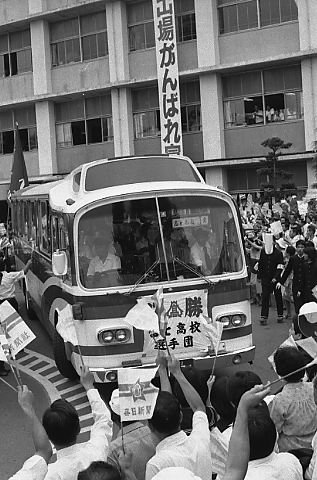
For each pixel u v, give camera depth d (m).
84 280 8.12
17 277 11.49
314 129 29.08
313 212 19.91
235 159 30.73
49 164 35.25
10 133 37.03
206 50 30.64
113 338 8.00
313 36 28.53
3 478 6.50
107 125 34.28
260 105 30.83
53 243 9.95
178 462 3.73
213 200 8.48
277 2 29.59
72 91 33.69
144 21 32.50
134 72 32.75
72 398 9.15
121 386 3.86
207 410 4.74
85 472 3.16
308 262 11.85
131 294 8.02
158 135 32.84
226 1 30.58
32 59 35.12
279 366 5.04
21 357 11.70
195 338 8.08
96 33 33.81
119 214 8.24
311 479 3.94
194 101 32.00
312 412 4.91
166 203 8.31
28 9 34.75
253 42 30.11
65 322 6.66
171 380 5.56
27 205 13.77
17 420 8.38
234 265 8.45
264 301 13.00
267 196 27.77
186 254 8.27
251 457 3.54
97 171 9.12
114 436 6.23
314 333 5.88
